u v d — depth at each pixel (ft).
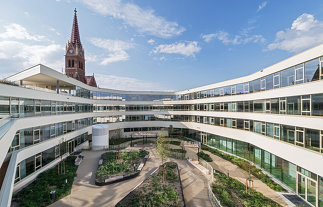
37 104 48.32
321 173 33.01
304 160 37.29
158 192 38.73
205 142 94.94
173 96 126.31
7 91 37.04
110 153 74.02
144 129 124.47
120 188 42.60
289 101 43.42
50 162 53.88
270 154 52.01
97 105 100.27
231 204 34.78
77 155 68.44
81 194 39.37
